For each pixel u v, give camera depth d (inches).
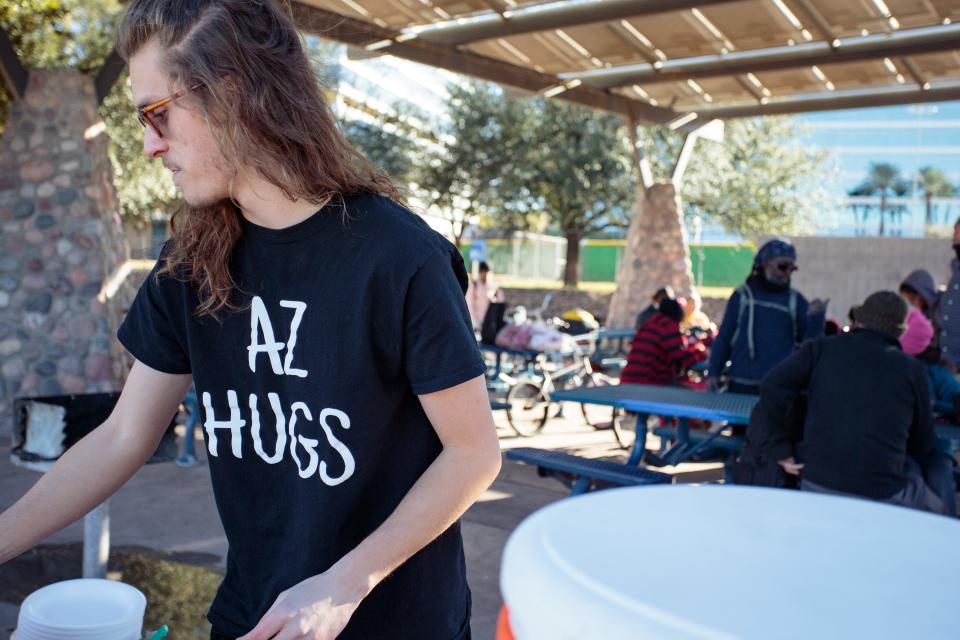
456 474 43.1
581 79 401.7
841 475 126.8
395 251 42.8
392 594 45.9
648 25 322.7
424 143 797.2
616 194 803.4
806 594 14.4
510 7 300.2
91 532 116.6
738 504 19.5
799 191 871.1
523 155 768.9
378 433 44.6
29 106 271.3
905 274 593.9
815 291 616.1
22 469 207.2
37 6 310.5
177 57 40.3
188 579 140.0
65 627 46.1
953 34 310.0
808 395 133.9
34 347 265.9
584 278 1368.1
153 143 42.4
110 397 103.0
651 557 16.0
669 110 465.7
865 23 306.8
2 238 268.2
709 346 339.3
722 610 13.7
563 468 154.9
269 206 43.8
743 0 288.8
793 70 377.4
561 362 360.5
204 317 46.5
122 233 295.4
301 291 44.0
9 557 46.5
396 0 287.4
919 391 126.9
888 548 16.7
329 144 44.1
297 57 43.6
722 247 1173.1
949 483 133.4
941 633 13.2
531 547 16.9
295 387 44.6
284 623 36.8
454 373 42.9
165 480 203.0
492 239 1091.9
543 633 15.0
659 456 187.5
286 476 45.8
